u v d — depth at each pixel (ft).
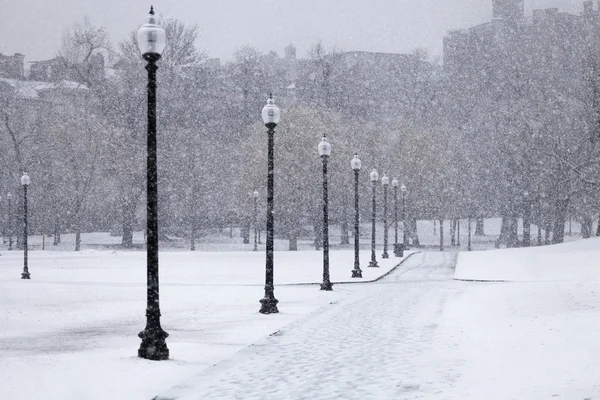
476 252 219.41
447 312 70.90
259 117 355.15
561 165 240.73
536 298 76.89
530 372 36.27
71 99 311.06
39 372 37.55
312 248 295.69
